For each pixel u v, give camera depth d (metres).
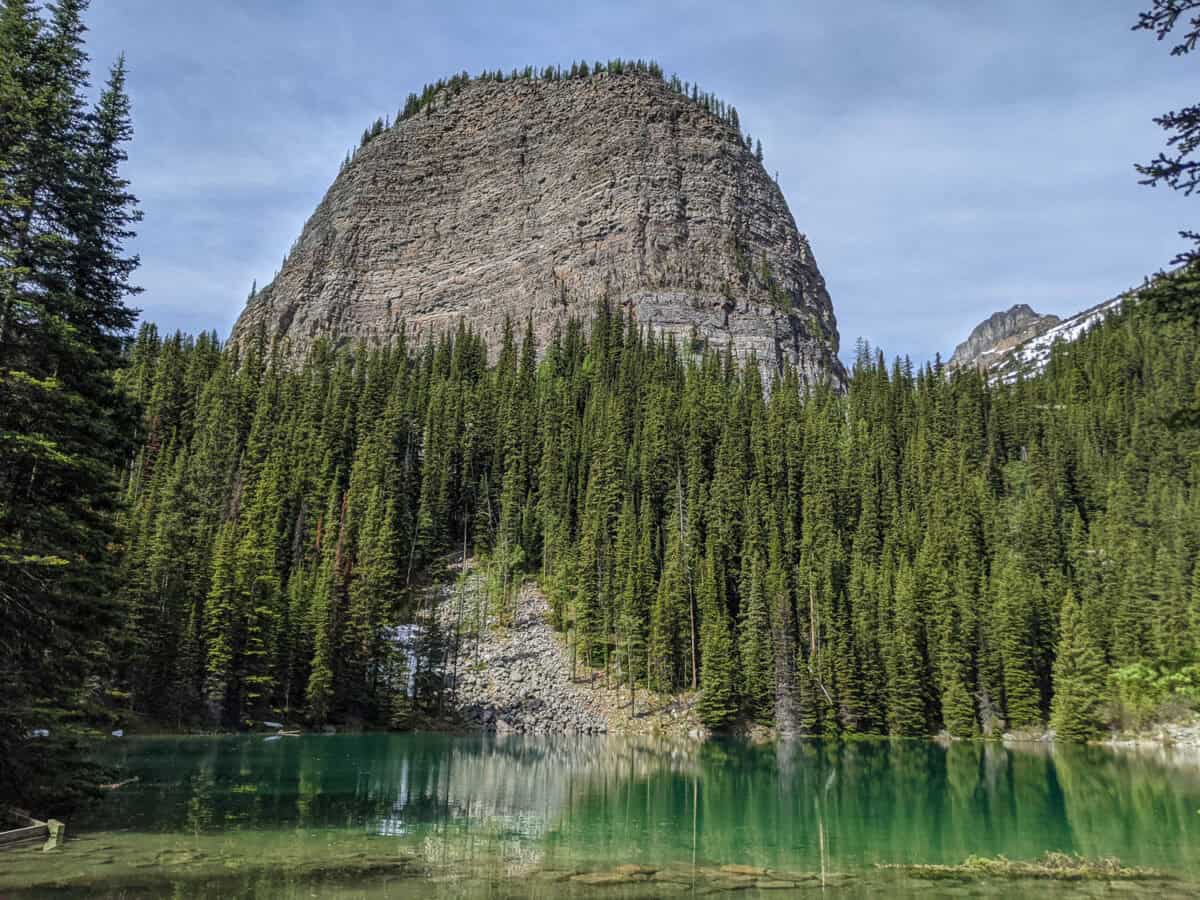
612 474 118.12
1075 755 75.62
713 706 89.62
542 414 142.62
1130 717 84.38
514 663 100.25
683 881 28.72
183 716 76.50
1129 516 112.25
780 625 95.50
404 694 92.44
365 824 37.22
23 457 26.88
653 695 95.94
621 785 53.44
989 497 120.75
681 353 194.00
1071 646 88.56
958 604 96.31
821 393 165.00
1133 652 85.38
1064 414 151.62
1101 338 175.75
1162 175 13.60
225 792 44.47
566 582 109.81
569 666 100.25
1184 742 79.75
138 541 75.00
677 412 135.50
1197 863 32.44
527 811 42.78
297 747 70.31
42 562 25.53
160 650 75.75
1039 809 45.91
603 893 26.86
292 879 26.47
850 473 123.69
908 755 75.56
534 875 28.95
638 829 38.50
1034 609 97.94
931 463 127.81
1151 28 12.98
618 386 155.38
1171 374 152.62
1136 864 32.22
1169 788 54.41
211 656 79.25
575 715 92.31
